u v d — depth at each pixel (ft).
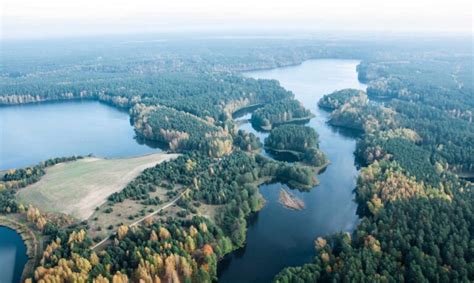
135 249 619.67
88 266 596.70
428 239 618.03
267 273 652.48
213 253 646.33
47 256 637.71
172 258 603.26
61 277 580.71
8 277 642.22
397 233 626.64
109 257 615.57
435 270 553.23
